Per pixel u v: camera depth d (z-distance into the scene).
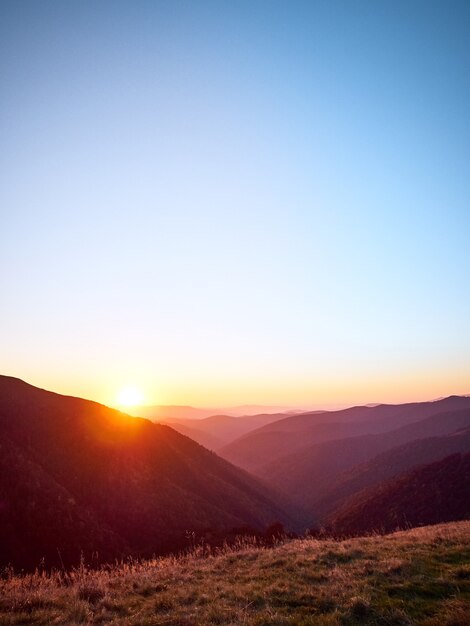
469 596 7.48
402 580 8.66
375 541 13.95
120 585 9.67
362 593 7.89
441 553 10.80
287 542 16.70
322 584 8.83
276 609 7.32
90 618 7.23
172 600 8.12
